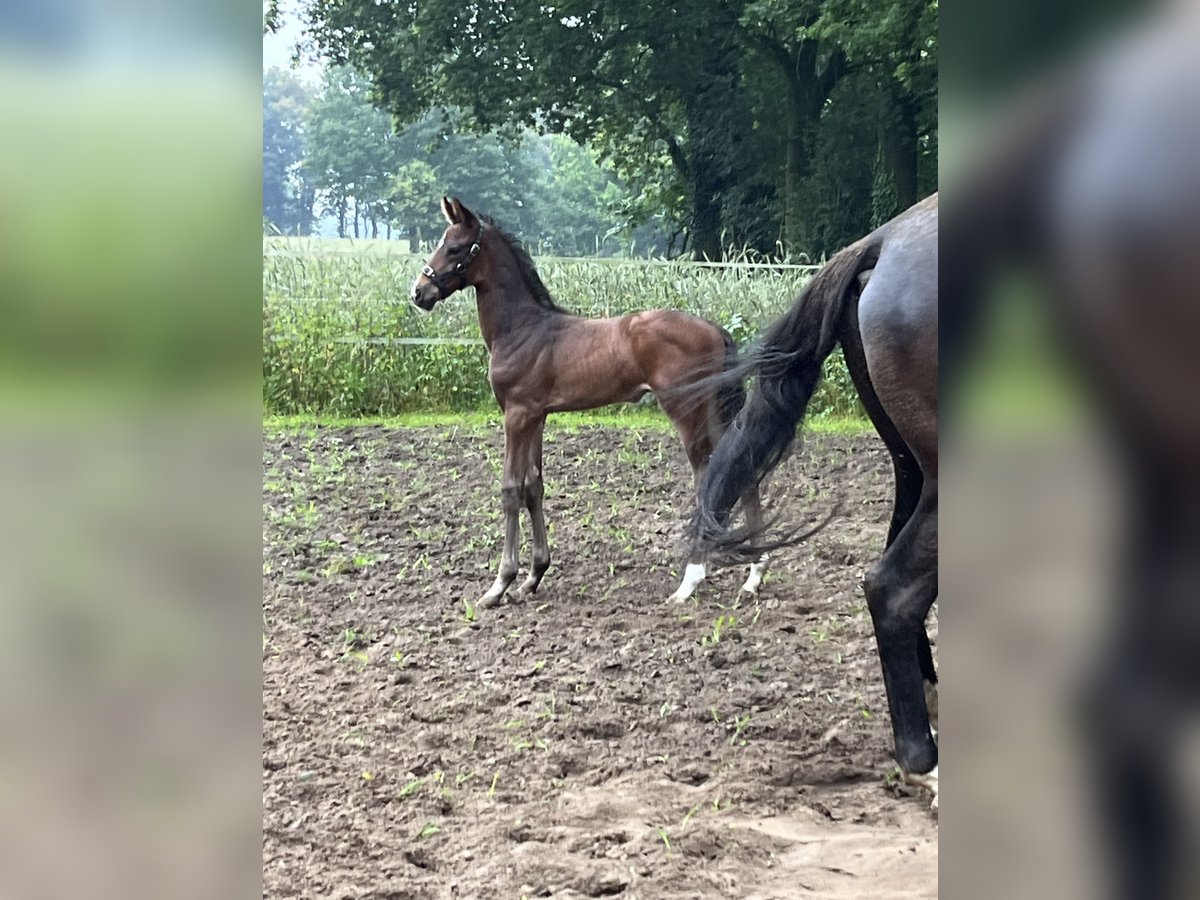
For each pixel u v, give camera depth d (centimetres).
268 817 294
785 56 2031
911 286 277
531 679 417
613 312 1256
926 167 1841
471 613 506
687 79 2184
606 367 544
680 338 532
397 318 1196
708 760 338
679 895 250
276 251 1185
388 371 1173
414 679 418
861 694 396
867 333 285
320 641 467
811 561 605
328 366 1162
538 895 253
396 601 534
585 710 383
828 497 757
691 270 1283
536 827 290
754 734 360
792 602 527
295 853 274
